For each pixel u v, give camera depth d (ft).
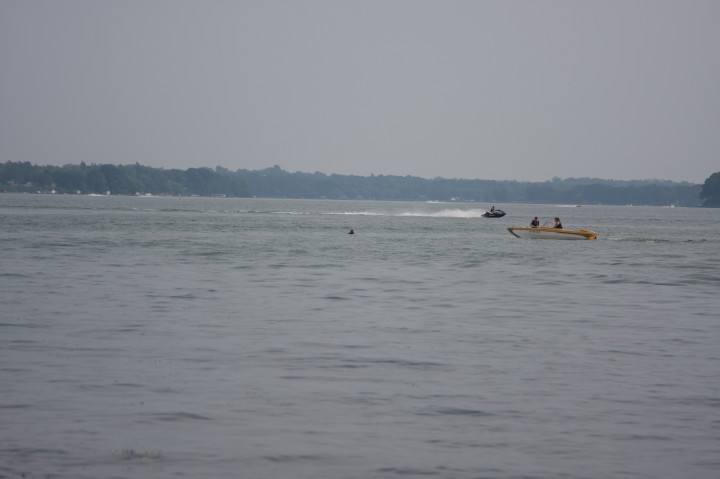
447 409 139.54
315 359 175.94
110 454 115.14
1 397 141.08
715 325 229.86
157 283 313.53
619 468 113.60
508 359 179.22
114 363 168.14
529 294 299.58
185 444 119.85
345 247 547.90
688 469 113.60
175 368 164.86
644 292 311.06
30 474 107.45
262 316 234.99
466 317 240.12
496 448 120.78
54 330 204.13
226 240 600.80
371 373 163.94
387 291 302.66
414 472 111.14
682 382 159.74
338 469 111.75
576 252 534.78
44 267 369.50
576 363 176.04
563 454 118.73
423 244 594.24
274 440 122.42
